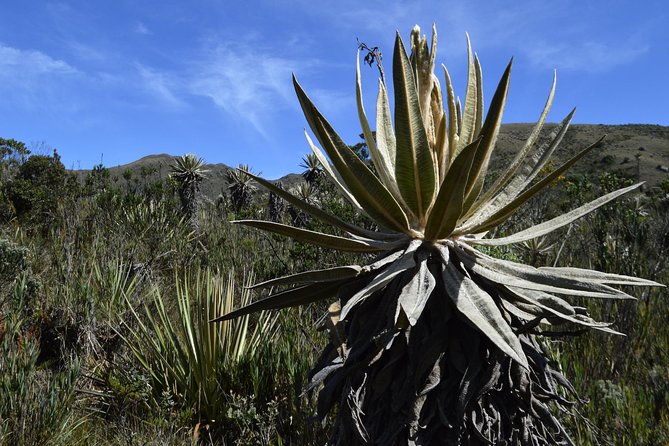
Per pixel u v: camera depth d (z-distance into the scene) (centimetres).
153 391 454
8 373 423
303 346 463
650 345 442
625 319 448
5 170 1334
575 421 308
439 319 180
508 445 179
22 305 529
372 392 185
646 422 327
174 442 387
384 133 216
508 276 178
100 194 1064
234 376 451
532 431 184
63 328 540
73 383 428
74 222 858
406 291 172
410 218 199
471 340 178
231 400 432
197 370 441
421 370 174
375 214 192
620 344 430
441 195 167
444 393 176
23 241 804
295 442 379
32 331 526
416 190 185
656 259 558
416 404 172
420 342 180
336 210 685
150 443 372
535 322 174
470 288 174
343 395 186
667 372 383
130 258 755
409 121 173
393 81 172
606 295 167
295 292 194
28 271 621
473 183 186
